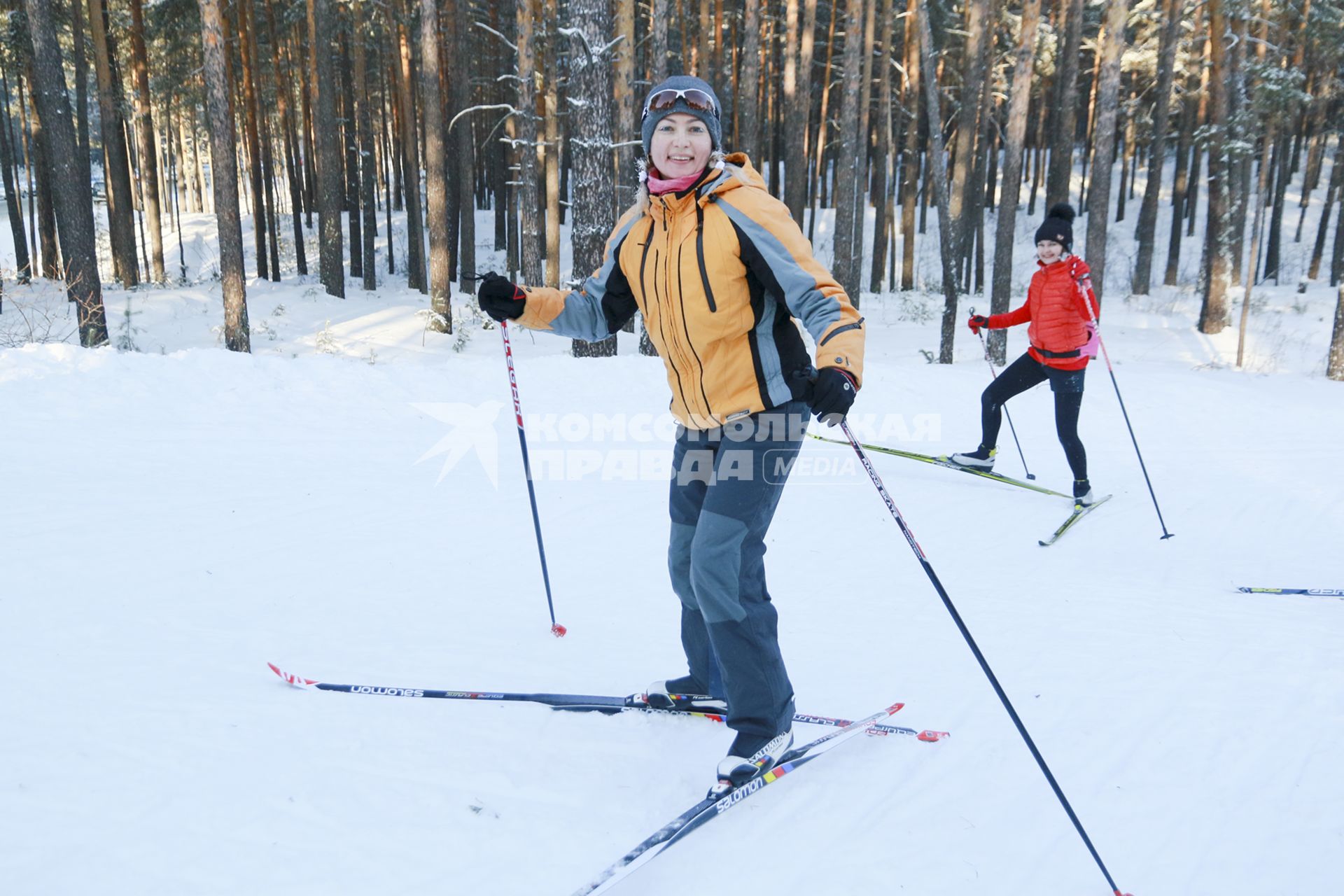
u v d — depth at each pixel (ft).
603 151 36.68
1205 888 6.46
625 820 6.97
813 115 100.89
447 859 6.30
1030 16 43.37
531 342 49.85
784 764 7.63
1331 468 21.90
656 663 10.02
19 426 18.24
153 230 71.72
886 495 6.96
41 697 8.10
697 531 7.23
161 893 5.73
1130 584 13.61
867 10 65.41
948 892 6.26
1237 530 16.88
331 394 23.49
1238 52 56.13
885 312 66.44
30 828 6.25
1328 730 8.92
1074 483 17.99
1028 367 18.37
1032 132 108.68
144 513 13.80
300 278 78.13
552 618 10.26
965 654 10.64
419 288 70.54
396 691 8.71
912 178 75.20
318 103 58.59
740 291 6.73
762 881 6.28
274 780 7.09
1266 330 57.77
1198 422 27.66
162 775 7.03
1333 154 111.65
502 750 7.88
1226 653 10.85
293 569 12.10
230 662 9.20
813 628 11.37
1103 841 6.98
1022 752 8.34
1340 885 6.52
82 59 57.00
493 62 85.10
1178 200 76.28
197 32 67.05
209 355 23.62
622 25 45.50
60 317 42.47
